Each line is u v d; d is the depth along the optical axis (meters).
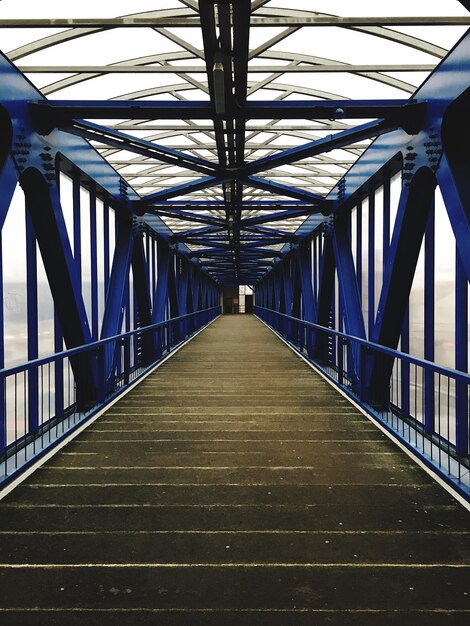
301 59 8.20
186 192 9.87
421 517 3.41
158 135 11.20
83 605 2.46
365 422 5.91
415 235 5.84
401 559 2.87
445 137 4.57
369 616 2.37
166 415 6.28
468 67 4.02
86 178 7.17
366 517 3.41
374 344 5.89
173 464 4.49
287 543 3.05
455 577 2.69
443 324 5.59
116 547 3.01
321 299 11.71
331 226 10.11
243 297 63.94
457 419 4.98
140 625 2.32
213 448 4.95
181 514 3.47
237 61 4.59
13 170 4.61
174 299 17.36
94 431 5.57
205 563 2.83
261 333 21.69
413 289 6.50
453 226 4.48
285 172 13.50
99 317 8.69
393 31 7.18
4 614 2.40
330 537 3.13
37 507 3.58
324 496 3.77
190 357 12.55
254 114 5.35
